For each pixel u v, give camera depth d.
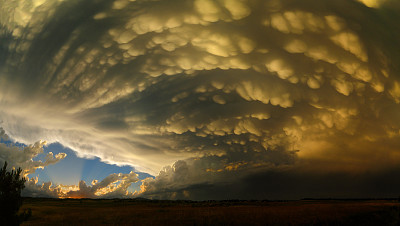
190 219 31.22
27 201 86.12
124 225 29.00
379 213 30.08
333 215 30.09
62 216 39.81
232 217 31.34
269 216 30.98
